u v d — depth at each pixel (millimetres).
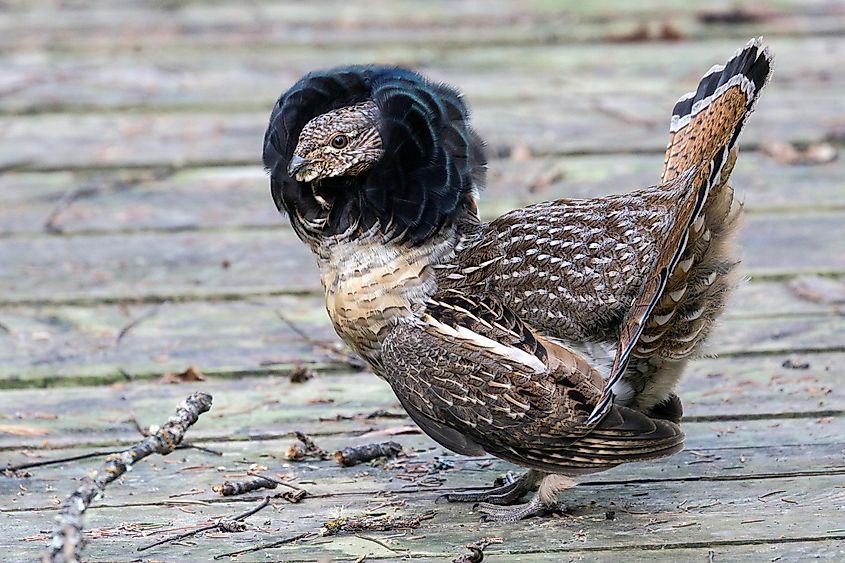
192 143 14891
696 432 9102
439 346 7805
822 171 14023
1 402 9656
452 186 7965
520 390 7688
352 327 8094
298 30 18531
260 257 12281
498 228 8125
